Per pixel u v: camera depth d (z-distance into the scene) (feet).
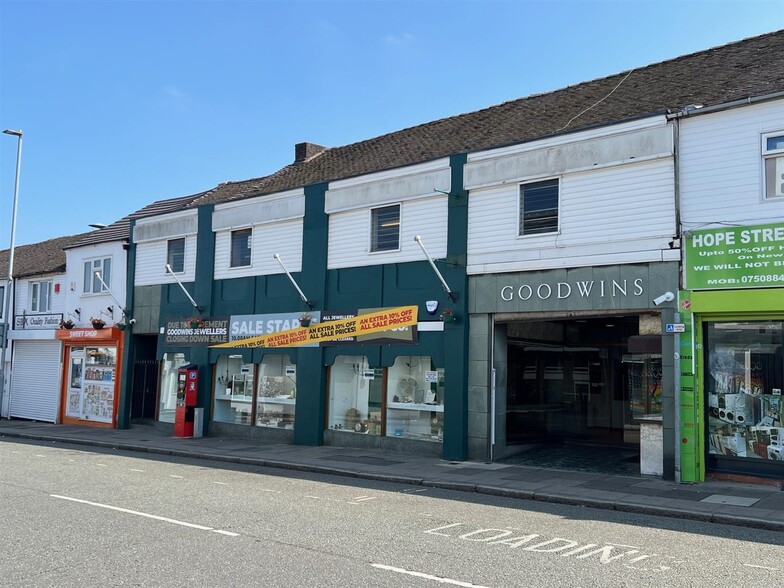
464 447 51.06
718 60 52.39
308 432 61.52
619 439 58.80
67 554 23.73
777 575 22.41
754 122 40.81
